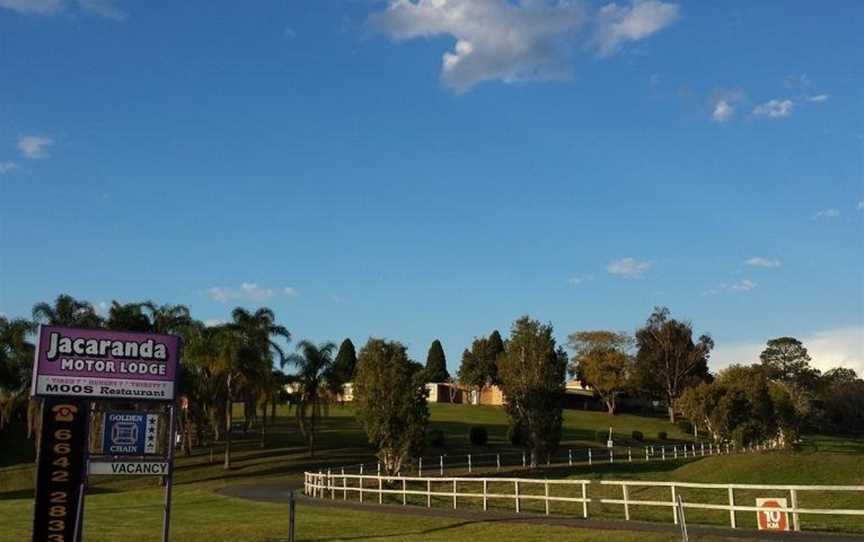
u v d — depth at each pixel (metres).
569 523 24.64
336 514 30.89
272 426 94.38
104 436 19.61
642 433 103.94
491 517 27.23
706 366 129.25
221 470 62.91
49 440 19.19
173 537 25.38
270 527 27.27
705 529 21.84
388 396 49.81
